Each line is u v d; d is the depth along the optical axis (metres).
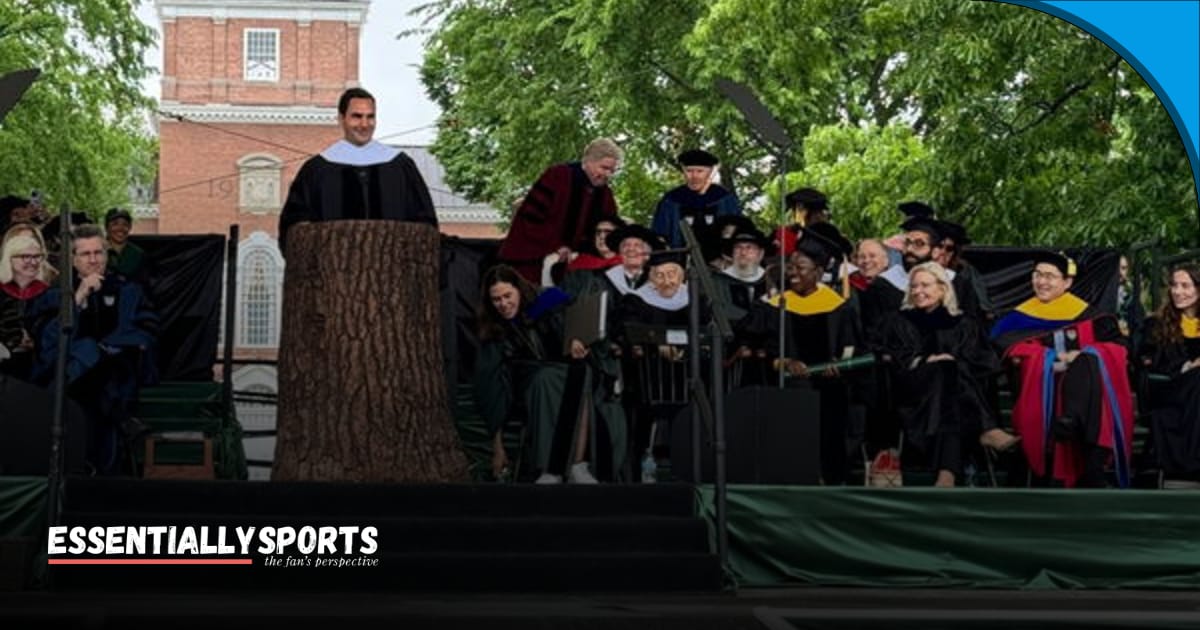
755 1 34.47
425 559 13.42
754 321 17.17
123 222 18.06
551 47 39.66
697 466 14.73
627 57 37.59
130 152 49.09
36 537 13.62
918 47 31.98
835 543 14.27
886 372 16.77
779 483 14.73
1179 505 14.62
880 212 31.72
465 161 45.72
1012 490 14.49
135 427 16.98
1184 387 17.17
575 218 18.09
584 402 15.66
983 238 30.31
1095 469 16.58
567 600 12.89
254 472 20.48
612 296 17.03
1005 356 17.25
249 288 48.12
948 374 16.44
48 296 16.62
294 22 73.50
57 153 39.88
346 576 13.40
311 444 14.68
